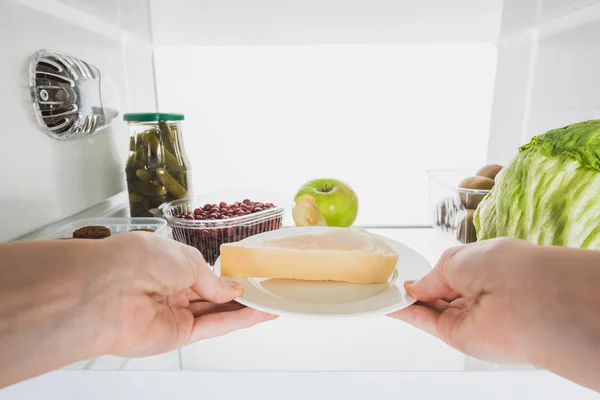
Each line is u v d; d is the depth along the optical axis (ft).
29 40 1.50
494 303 1.05
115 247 1.12
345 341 1.32
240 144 2.85
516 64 2.41
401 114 2.80
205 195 2.20
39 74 1.52
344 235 1.56
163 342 1.18
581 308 0.91
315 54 2.67
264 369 1.12
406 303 1.23
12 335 0.92
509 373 1.05
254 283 1.40
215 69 2.69
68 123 1.66
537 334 0.97
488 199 1.54
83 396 1.06
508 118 2.52
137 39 2.38
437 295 1.26
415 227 2.34
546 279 0.97
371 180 2.92
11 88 1.42
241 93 2.74
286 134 2.85
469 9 2.15
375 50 2.66
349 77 2.73
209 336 1.27
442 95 2.75
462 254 1.17
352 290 1.34
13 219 1.44
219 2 2.09
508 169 1.42
